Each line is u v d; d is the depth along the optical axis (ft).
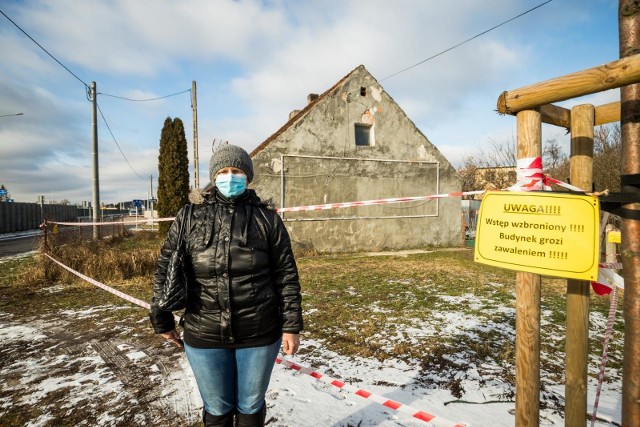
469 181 85.87
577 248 4.70
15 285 24.89
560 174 52.11
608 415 8.55
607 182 39.01
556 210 4.85
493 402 9.28
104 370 11.76
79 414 9.18
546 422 8.21
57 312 18.71
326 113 45.85
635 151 4.52
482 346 12.85
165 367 11.94
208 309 5.81
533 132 5.17
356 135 48.93
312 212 44.70
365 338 14.16
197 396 9.99
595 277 4.57
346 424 8.40
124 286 24.29
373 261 36.58
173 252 6.02
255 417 6.03
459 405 9.14
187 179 59.11
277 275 6.26
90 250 29.14
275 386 10.31
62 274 25.63
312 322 16.25
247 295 5.77
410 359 12.09
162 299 5.59
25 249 50.75
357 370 11.32
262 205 6.45
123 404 9.62
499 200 5.38
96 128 49.26
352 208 46.98
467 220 63.87
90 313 18.39
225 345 5.84
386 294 21.44
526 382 5.23
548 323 15.62
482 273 28.50
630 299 4.71
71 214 128.47
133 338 14.69
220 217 6.00
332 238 45.75
